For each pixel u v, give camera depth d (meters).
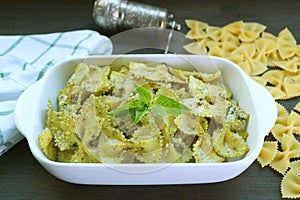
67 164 0.58
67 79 0.70
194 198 0.63
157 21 0.80
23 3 0.86
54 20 0.84
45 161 0.58
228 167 0.58
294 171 0.66
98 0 0.79
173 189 0.64
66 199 0.63
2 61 0.75
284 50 0.80
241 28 0.82
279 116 0.72
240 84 0.68
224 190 0.64
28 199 0.63
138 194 0.64
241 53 0.79
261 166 0.66
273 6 0.86
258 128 0.62
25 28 0.83
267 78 0.76
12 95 0.71
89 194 0.64
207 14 0.85
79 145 0.61
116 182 0.61
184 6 0.86
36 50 0.77
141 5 0.81
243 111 0.66
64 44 0.77
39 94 0.65
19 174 0.65
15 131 0.66
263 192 0.64
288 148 0.68
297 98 0.74
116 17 0.80
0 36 0.78
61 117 0.64
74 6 0.86
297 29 0.83
